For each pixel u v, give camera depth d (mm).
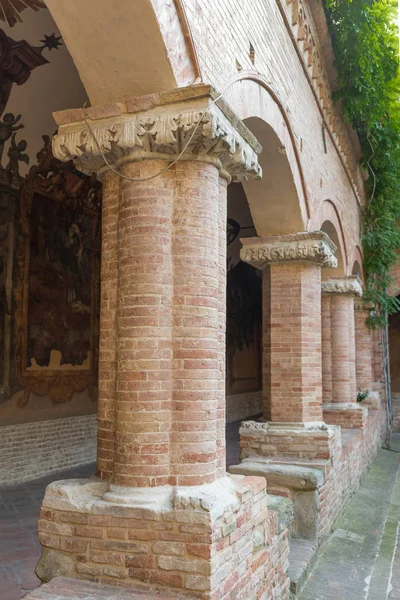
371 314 16609
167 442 4113
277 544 5102
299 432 7914
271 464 7578
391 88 13078
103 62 4281
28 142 9766
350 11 10062
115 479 4160
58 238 11391
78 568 4023
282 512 5453
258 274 22688
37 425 10742
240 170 4820
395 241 16172
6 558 6195
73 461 11641
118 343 4277
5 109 8875
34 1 7309
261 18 6500
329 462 7801
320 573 6484
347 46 10289
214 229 4426
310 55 9055
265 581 4680
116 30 4090
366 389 16031
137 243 4270
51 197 11062
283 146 7293
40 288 10906
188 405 4141
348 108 11281
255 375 22531
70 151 4453
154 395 4102
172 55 4215
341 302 12477
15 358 10281
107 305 4547
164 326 4191
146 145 4273
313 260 8281
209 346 4262
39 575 4148
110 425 4398
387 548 7465
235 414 20375
